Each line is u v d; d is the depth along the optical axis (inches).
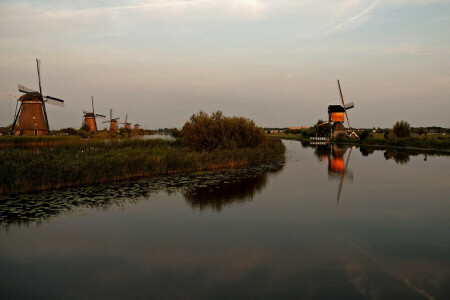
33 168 466.9
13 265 226.1
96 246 260.8
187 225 315.6
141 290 191.8
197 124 922.7
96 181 533.3
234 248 256.4
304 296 184.4
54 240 273.6
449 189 505.4
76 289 193.2
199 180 573.0
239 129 1011.3
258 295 185.3
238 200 422.9
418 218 342.3
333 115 2556.6
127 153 674.2
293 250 252.7
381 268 221.3
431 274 212.7
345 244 266.1
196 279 205.2
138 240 273.7
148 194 450.3
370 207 389.1
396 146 1675.7
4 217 334.3
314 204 403.5
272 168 769.6
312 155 1169.4
